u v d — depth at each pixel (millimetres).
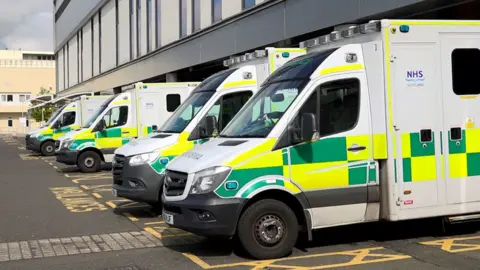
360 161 7062
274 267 6512
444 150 7340
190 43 22562
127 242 8055
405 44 7160
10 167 21203
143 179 9602
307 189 6840
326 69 7066
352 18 12594
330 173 6926
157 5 27734
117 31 36188
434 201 7293
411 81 7188
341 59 7160
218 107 9570
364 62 7258
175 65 24516
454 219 7465
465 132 7453
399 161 7125
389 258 6832
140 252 7438
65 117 26688
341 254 7078
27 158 26000
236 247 7566
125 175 9789
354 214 7082
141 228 9070
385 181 7137
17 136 63969
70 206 11477
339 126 7016
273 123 6996
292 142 6812
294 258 6902
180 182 6953
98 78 41812
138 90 14188
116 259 7082
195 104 10000
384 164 7148
